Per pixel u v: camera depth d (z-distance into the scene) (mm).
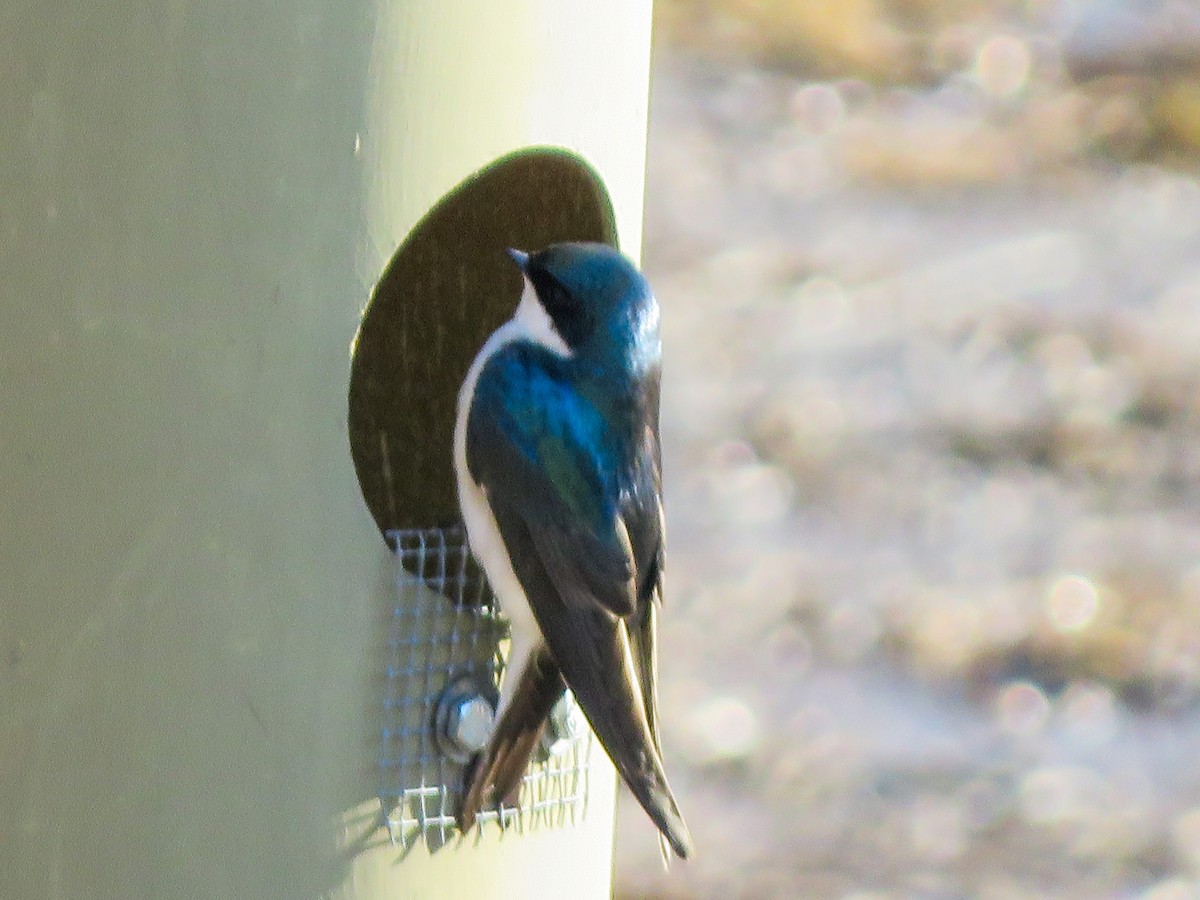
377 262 4855
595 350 4883
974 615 7258
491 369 4883
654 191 9938
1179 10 11492
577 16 4887
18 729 4852
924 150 10445
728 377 8672
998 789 6617
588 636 4867
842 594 7430
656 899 5957
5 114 4844
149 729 4848
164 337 4844
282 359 4848
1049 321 9117
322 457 4855
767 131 10539
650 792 4848
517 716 4879
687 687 6957
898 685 7062
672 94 10695
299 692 4855
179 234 4844
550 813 4902
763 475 8031
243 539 4848
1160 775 6711
